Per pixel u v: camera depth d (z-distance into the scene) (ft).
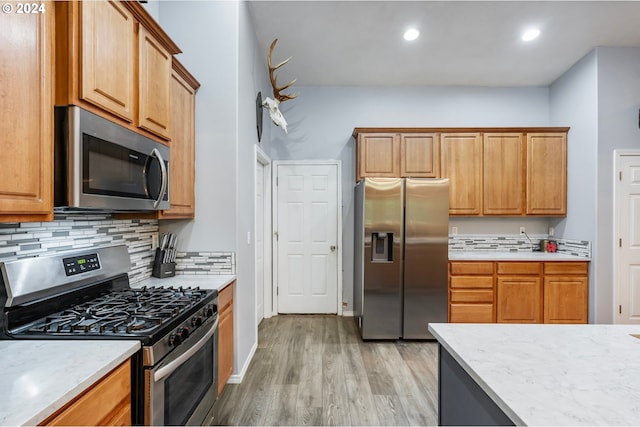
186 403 4.87
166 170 6.07
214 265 7.93
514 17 9.37
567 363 3.21
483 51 11.15
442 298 11.01
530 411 2.38
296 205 13.55
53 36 3.63
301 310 13.55
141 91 5.23
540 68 12.29
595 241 11.03
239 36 8.13
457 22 9.62
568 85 12.39
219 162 7.97
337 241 13.53
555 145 12.31
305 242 13.55
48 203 3.55
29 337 3.85
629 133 11.00
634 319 10.95
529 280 11.35
